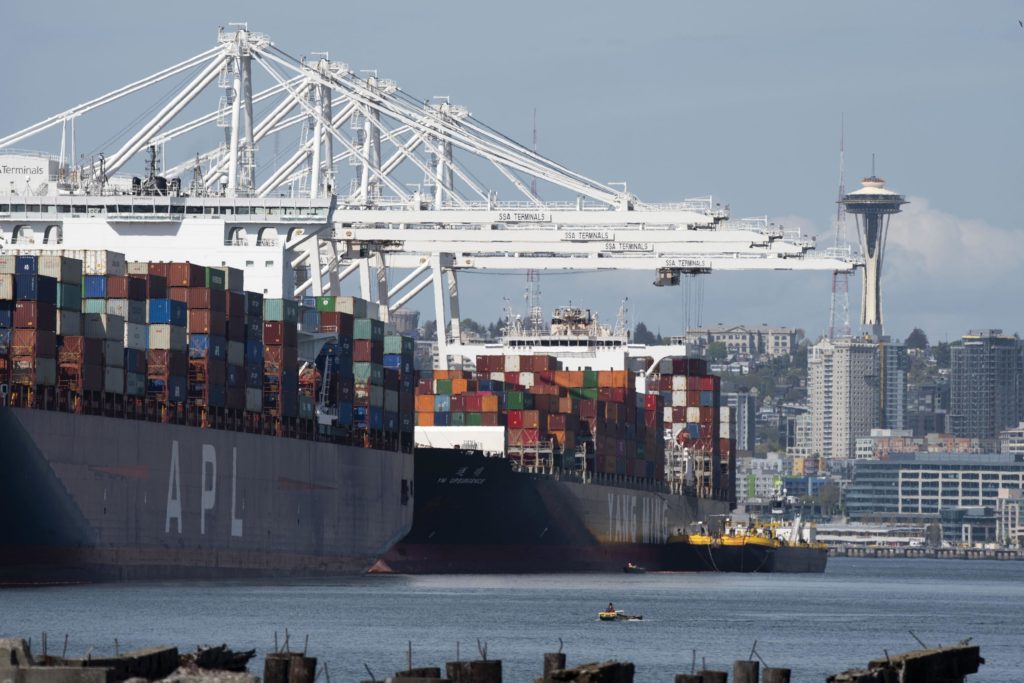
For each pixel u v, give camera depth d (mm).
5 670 196875
